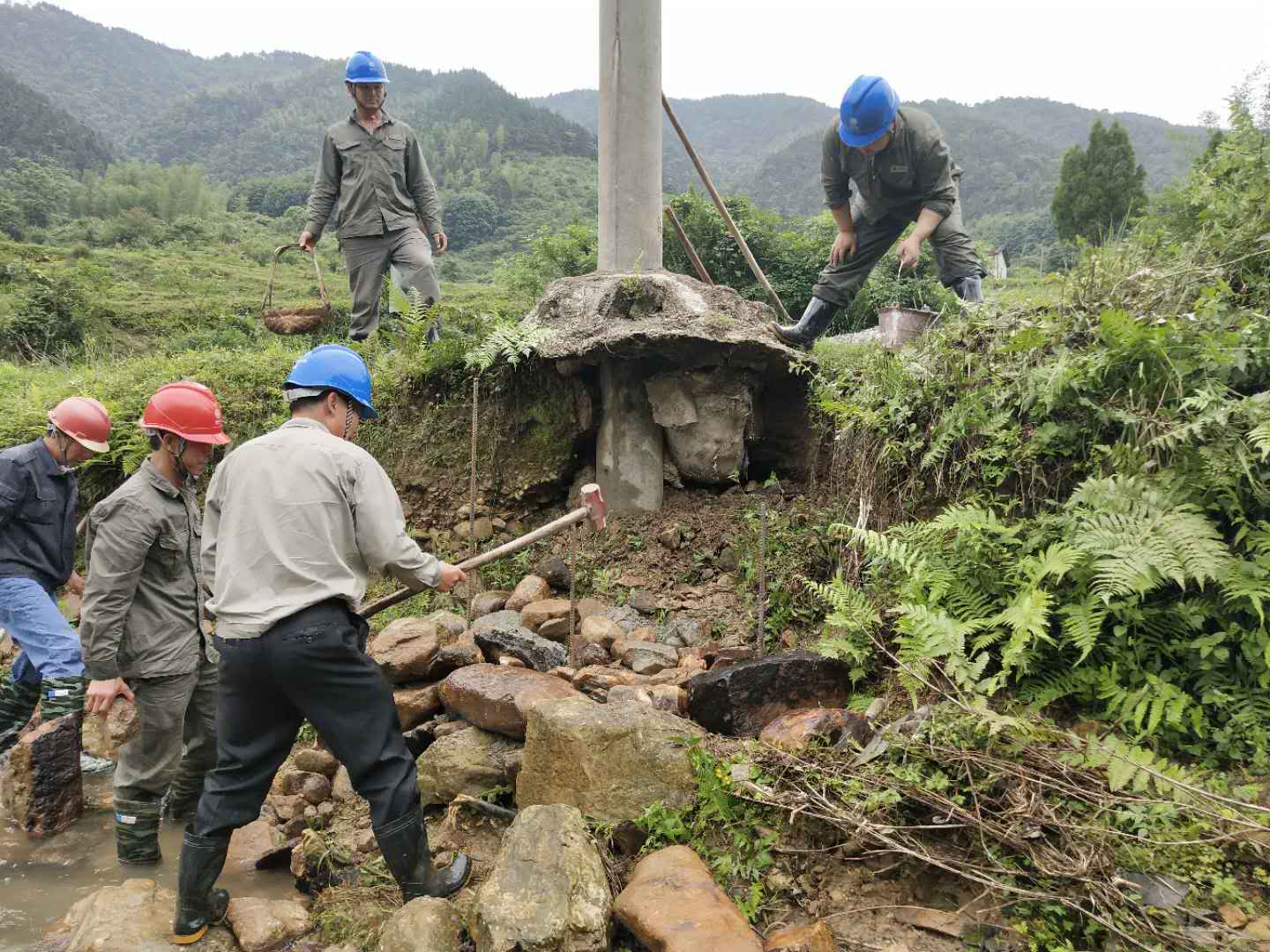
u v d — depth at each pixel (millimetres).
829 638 3498
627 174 5469
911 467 3807
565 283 5328
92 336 18750
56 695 3682
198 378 6609
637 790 2754
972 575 3191
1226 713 2648
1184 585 2559
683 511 4961
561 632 4082
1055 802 2420
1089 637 2693
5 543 3814
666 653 3740
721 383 4840
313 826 3293
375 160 6000
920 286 8492
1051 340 3508
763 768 2740
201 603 3217
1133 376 3162
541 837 2439
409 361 5625
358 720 2516
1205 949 2008
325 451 2582
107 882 3109
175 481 3148
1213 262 3531
